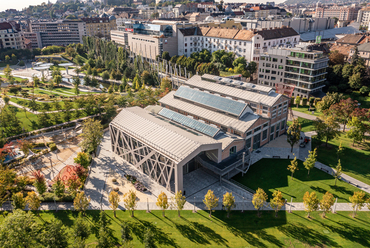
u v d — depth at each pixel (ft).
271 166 285.64
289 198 238.07
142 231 203.92
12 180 251.39
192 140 247.91
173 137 258.98
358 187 249.14
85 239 194.90
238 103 310.24
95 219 217.15
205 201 215.10
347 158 296.10
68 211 228.02
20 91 526.16
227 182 259.60
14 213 180.14
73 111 415.23
